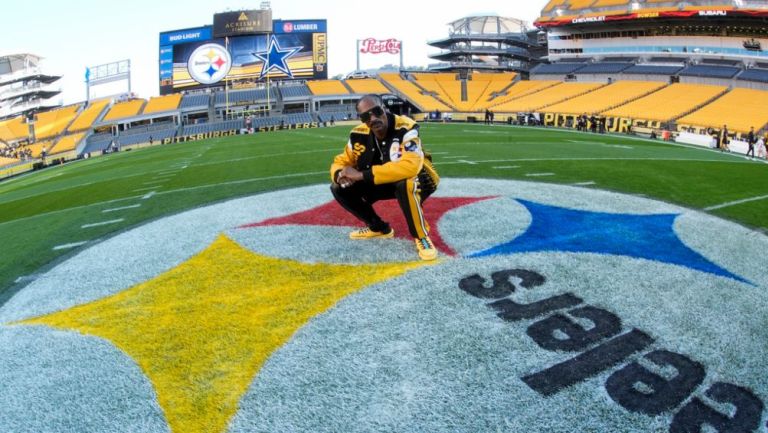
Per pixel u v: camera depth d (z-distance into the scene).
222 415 1.95
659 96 38.56
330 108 50.31
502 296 2.95
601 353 2.29
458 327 2.57
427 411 1.91
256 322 2.76
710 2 42.34
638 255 3.70
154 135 45.56
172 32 48.47
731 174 8.84
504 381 2.09
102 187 11.09
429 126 33.34
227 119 49.44
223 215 5.85
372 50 56.84
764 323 2.59
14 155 42.06
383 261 3.66
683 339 2.42
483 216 4.98
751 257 3.70
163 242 4.75
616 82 44.56
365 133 3.81
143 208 7.04
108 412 2.02
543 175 8.25
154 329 2.77
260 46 48.12
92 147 44.75
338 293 3.10
